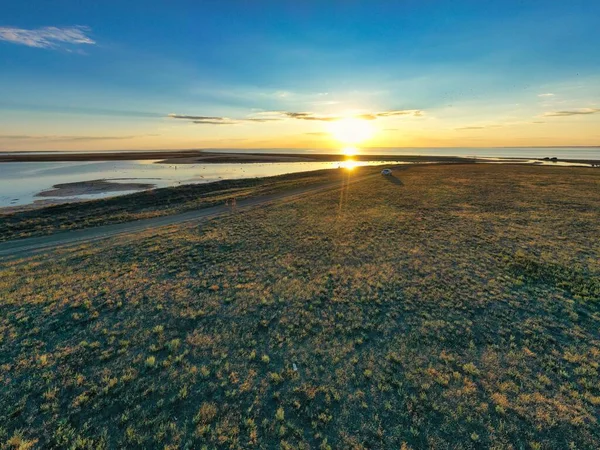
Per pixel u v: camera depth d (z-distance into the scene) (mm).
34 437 7344
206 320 12445
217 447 7199
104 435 7438
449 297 14031
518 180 53250
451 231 24484
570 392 8656
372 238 23250
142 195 44750
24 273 17359
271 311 13148
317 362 10070
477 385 8984
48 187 59812
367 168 83438
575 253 18969
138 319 12445
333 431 7633
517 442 7258
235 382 9195
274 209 35219
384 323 12156
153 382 9117
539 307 13078
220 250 21062
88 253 20688
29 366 9648
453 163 103625
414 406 8305
